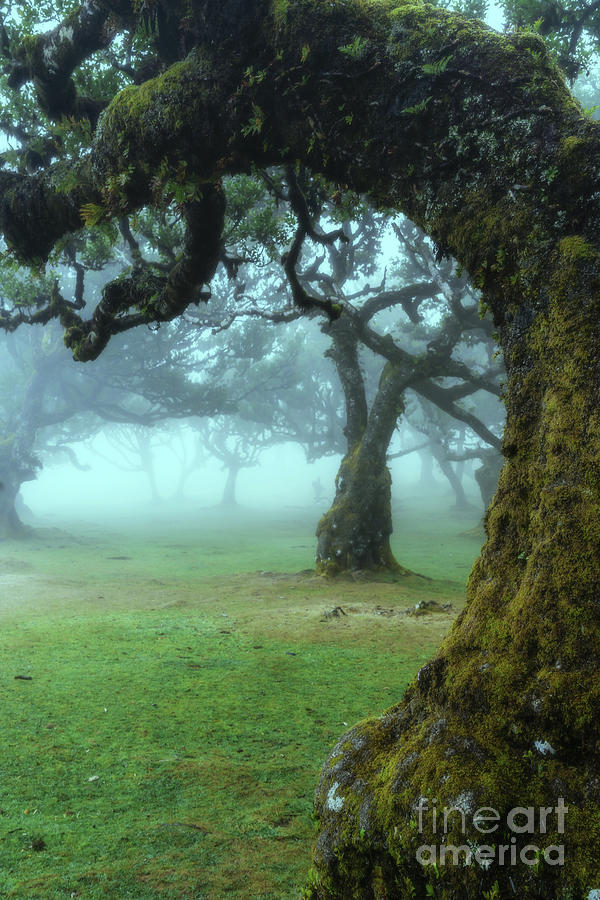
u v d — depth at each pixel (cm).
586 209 264
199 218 499
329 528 1738
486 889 200
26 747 588
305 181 628
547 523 243
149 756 571
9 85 556
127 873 391
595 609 220
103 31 465
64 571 1933
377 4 325
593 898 185
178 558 2308
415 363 1744
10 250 539
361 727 285
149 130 388
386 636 1044
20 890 372
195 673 837
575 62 827
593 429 241
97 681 796
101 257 964
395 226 1504
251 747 596
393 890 224
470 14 1009
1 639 1018
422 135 302
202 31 360
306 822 461
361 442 1798
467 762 224
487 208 286
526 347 276
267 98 346
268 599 1427
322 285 1697
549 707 215
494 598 258
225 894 370
